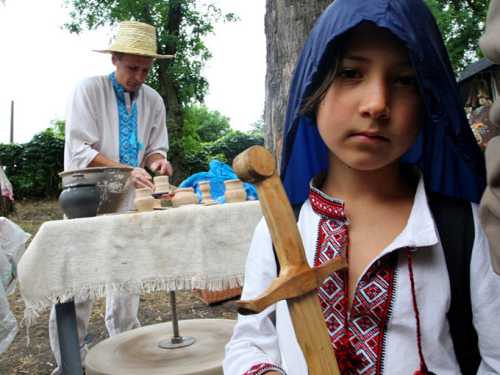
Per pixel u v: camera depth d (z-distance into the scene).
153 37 3.34
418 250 0.80
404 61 0.76
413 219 0.80
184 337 2.72
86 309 3.00
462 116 0.81
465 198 0.91
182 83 16.27
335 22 0.76
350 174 0.87
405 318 0.78
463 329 0.81
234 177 3.23
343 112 0.77
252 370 0.80
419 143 0.94
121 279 2.08
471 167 0.85
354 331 0.80
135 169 2.75
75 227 2.07
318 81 0.80
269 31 3.57
